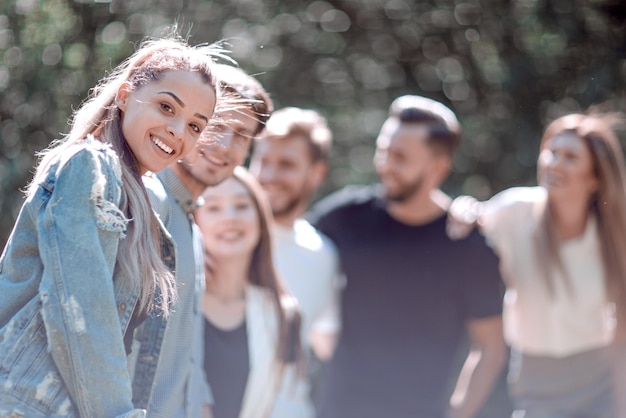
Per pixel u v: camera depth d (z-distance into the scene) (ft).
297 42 32.60
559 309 20.10
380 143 20.57
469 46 33.35
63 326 10.31
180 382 12.50
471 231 19.95
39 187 10.68
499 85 33.12
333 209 20.49
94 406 10.31
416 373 19.72
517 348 20.93
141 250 10.93
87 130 11.20
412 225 19.98
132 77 11.19
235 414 16.71
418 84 33.63
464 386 20.49
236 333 16.75
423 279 19.77
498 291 19.94
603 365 20.26
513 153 33.30
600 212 20.13
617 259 20.08
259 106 13.99
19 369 10.46
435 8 33.27
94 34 27.30
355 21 33.27
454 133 20.34
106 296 10.31
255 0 31.83
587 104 32.63
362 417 19.76
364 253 19.94
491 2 32.94
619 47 32.68
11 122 27.30
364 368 19.85
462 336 20.25
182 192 12.97
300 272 19.52
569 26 32.60
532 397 20.49
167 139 11.06
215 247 16.66
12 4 26.84
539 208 20.25
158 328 11.89
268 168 19.79
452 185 33.06
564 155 20.01
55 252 10.33
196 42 29.81
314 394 25.93
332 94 33.09
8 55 27.07
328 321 20.75
